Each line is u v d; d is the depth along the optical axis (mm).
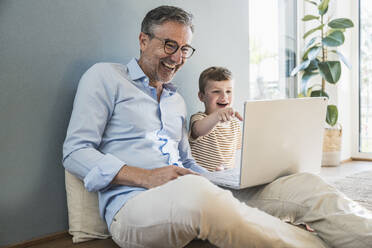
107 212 1155
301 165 1436
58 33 1358
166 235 953
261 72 2682
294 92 3082
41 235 1323
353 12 3375
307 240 1000
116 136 1273
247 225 912
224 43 2104
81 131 1190
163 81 1370
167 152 1350
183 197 913
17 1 1244
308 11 3184
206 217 885
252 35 2592
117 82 1273
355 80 3395
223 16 2092
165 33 1299
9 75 1231
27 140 1280
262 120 1217
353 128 3420
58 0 1355
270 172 1317
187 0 1879
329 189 1168
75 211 1307
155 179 1098
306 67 2844
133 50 1628
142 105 1307
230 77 1760
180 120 1451
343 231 1027
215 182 1330
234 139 1802
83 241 1307
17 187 1259
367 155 3381
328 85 3227
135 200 1037
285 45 2967
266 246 923
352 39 3395
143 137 1289
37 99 1304
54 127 1354
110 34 1534
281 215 1251
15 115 1249
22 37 1260
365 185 2242
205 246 1244
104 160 1125
